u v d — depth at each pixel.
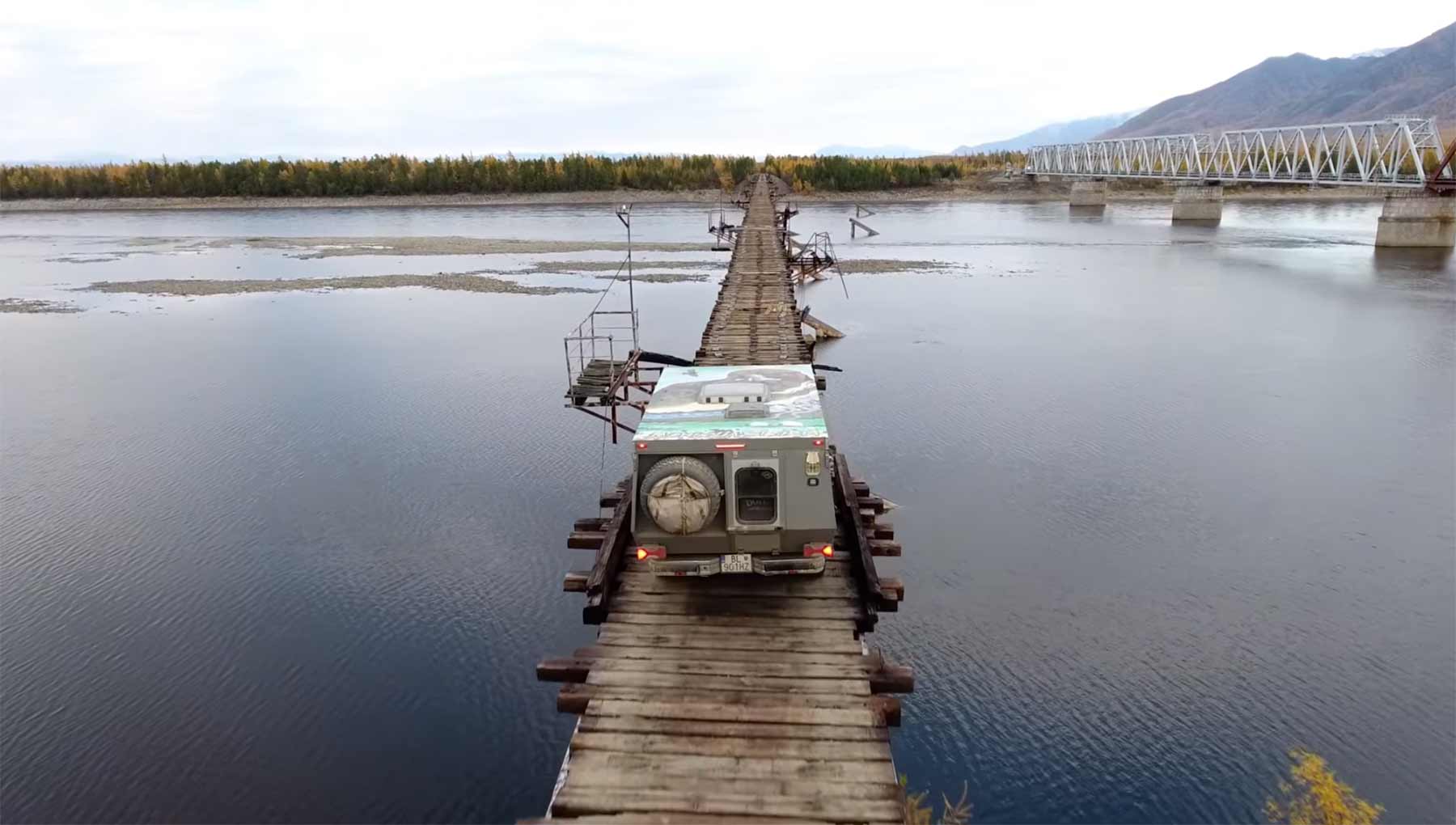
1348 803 14.04
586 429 31.77
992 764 15.23
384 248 86.88
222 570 21.73
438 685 17.48
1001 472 26.89
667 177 145.50
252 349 44.84
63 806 14.46
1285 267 68.69
